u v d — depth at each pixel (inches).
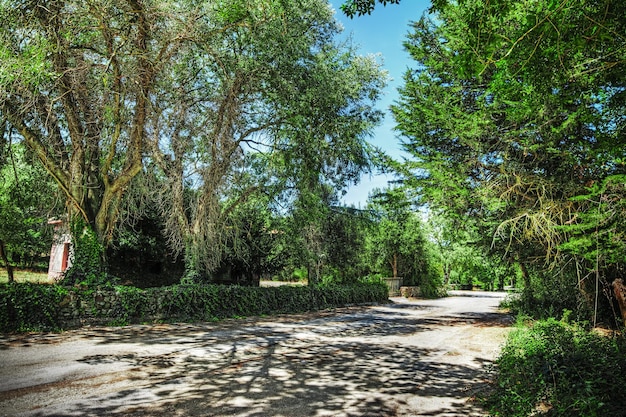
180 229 684.7
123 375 274.1
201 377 276.4
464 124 478.3
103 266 548.7
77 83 468.1
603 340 316.5
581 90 311.3
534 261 559.2
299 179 762.2
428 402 234.7
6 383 245.9
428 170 513.7
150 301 549.6
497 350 412.2
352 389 258.8
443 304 1162.6
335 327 587.8
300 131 685.9
